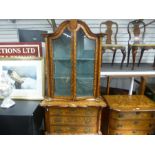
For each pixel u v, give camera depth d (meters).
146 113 2.15
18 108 2.02
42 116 2.28
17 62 2.26
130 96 2.51
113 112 2.17
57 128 2.16
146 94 2.77
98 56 1.97
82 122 2.14
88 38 1.91
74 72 1.99
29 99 2.26
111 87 3.17
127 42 3.13
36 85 2.27
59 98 2.10
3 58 2.25
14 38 3.04
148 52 3.18
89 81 2.07
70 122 2.14
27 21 2.98
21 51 2.32
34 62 2.26
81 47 1.97
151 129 2.23
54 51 1.97
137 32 2.95
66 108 2.06
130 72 2.44
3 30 3.01
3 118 1.87
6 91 2.02
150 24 3.05
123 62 2.95
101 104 2.03
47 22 2.98
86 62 2.02
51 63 1.99
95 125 2.16
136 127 2.21
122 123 2.19
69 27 1.86
